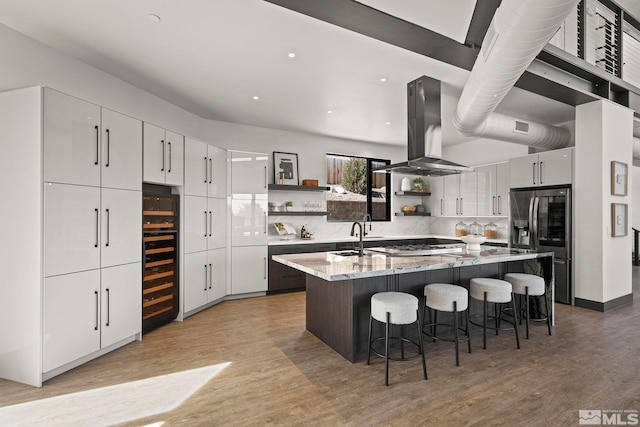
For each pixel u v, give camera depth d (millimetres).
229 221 4738
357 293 2791
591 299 4215
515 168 5172
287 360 2789
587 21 4031
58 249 2455
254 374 2539
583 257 4301
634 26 4477
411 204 7254
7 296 2422
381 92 4020
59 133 2461
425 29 2594
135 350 3004
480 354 2875
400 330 3027
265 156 5059
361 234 3330
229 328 3609
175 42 2881
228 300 4820
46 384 2385
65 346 2512
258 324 3744
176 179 3766
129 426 1905
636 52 4750
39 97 2340
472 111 3340
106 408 2088
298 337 3332
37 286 2348
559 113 4859
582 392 2240
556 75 3590
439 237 6742
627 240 4465
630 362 2693
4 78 2635
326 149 6219
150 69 3398
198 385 2371
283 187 5441
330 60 3205
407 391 2270
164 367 2660
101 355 2877
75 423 1935
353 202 6605
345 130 5723
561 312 4109
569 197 4422
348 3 2258
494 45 2209
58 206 2455
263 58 3168
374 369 2609
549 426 1878
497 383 2365
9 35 2660
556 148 5098
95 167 2752
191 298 4020
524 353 2891
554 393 2229
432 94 3619
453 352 2920
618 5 4102
